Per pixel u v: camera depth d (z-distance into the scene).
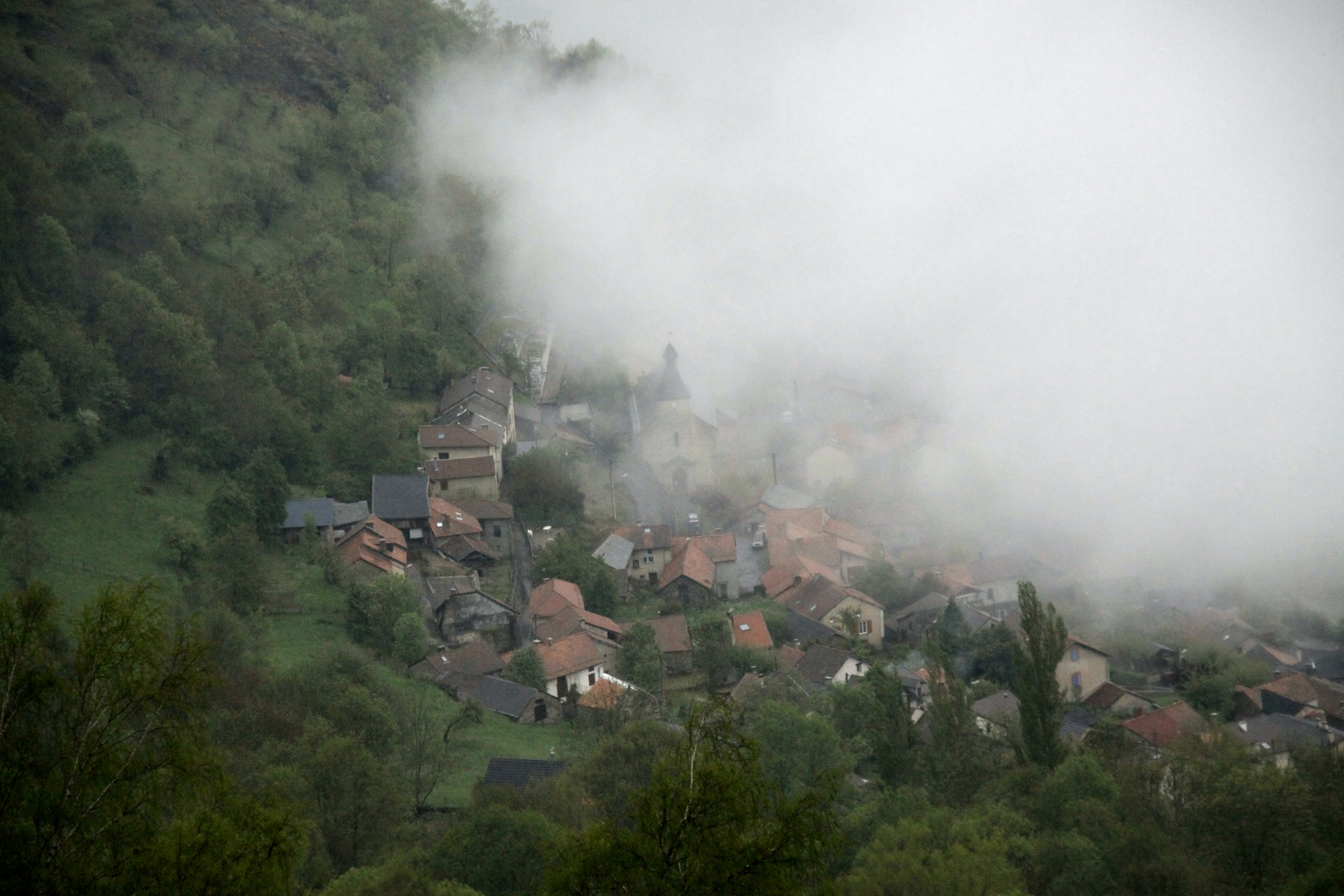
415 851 41.31
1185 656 101.12
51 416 95.06
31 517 83.69
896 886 38.41
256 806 19.17
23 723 18.34
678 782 19.31
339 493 102.12
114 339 105.81
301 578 87.44
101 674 19.03
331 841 44.25
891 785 55.78
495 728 72.31
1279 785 44.56
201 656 19.95
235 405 105.44
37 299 104.25
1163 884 40.66
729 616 94.56
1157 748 71.56
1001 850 39.84
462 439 113.81
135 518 88.56
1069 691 89.38
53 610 19.56
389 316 130.38
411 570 91.31
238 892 17.86
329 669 63.09
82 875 17.33
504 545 105.56
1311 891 38.09
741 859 18.41
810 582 103.06
